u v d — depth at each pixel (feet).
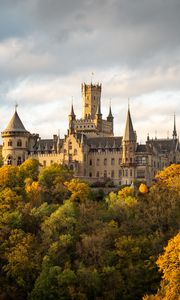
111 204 586.86
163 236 496.64
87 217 544.62
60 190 643.45
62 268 463.42
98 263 471.21
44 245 494.18
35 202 606.14
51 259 472.85
